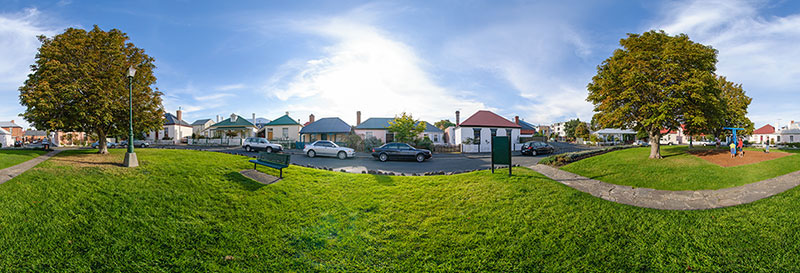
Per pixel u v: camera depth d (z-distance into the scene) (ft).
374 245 17.22
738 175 36.01
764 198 25.55
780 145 115.85
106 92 47.26
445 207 23.07
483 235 18.21
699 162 45.32
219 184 27.78
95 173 29.45
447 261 15.55
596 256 15.71
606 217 20.86
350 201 24.61
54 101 43.47
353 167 48.75
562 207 22.77
